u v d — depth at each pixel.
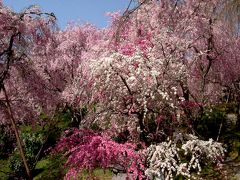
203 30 13.34
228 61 14.17
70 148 8.88
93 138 8.26
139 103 9.10
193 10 13.46
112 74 8.98
